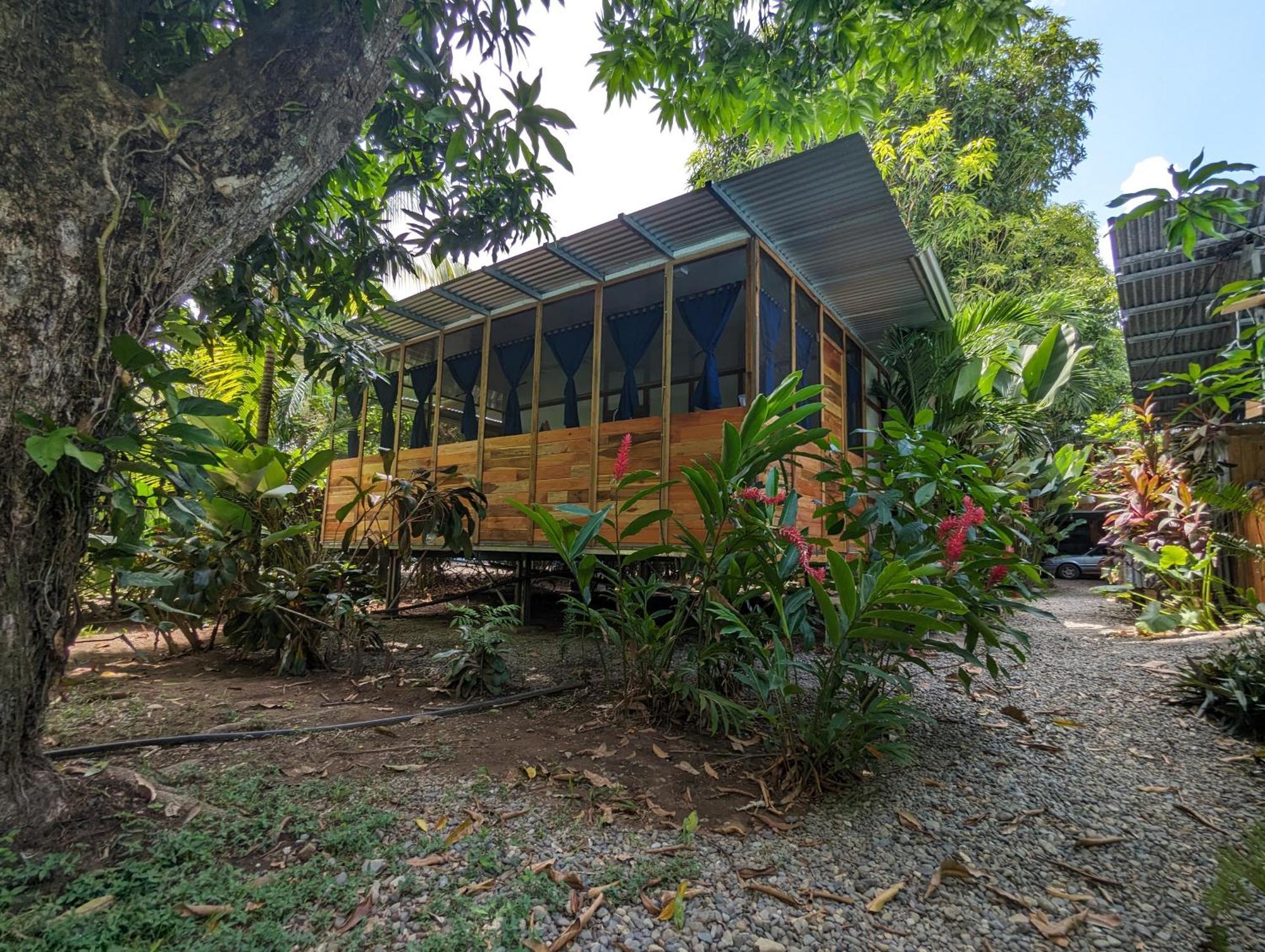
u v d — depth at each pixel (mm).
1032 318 7199
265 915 1431
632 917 1502
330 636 4090
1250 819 2008
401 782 2195
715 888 1622
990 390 7242
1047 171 13367
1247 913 1516
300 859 1690
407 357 7055
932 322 6488
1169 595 5184
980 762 2471
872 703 2275
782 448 2705
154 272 1783
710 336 4910
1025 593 2711
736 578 2682
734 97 4129
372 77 2264
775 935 1451
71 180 1609
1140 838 1899
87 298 1644
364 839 1765
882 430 2844
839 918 1515
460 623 3561
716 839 1868
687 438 4445
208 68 1995
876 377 7328
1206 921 1507
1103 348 12406
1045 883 1669
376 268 3898
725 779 2291
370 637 4125
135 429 1829
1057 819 2016
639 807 2055
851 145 3574
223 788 2078
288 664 3770
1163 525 5152
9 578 1569
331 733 2701
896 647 2412
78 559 1751
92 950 1243
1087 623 5594
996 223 11797
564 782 2236
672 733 2734
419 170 3633
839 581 1988
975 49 3799
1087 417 10188
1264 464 5004
